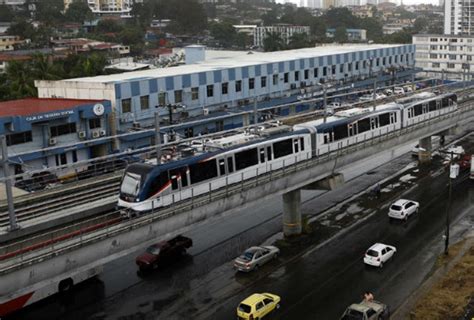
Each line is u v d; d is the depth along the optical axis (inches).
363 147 2129.7
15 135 2247.8
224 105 3238.2
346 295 1530.5
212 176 1631.4
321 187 2012.8
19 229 1323.8
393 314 1406.3
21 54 5467.5
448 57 5930.1
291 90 3757.4
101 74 3902.6
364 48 4722.0
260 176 1700.3
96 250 1249.4
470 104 3125.0
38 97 2967.5
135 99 2699.3
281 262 1769.2
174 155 1610.5
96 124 2566.4
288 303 1494.8
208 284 1632.6
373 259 1700.3
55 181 2123.5
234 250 1892.2
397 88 4163.4
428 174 2780.5
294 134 1923.0
